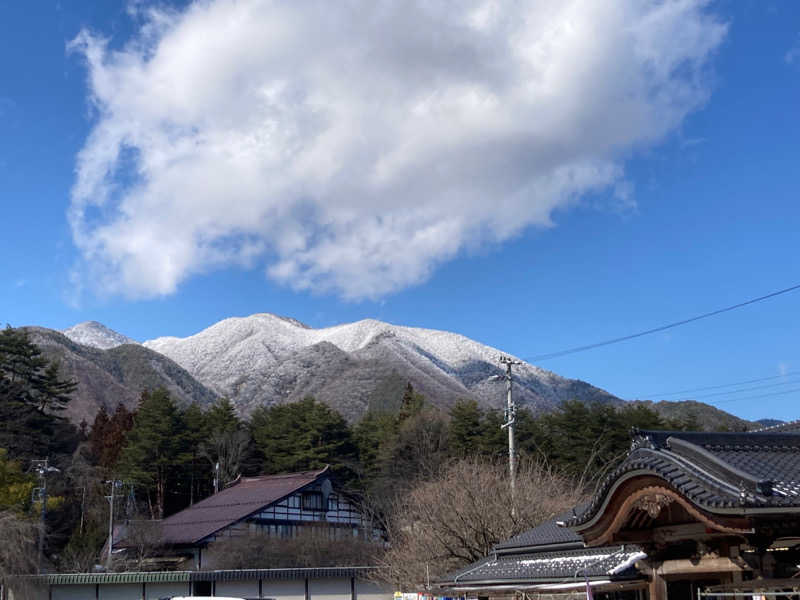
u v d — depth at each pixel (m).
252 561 45.53
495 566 21.67
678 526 13.22
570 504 30.50
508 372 34.72
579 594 17.95
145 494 67.75
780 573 11.87
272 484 57.69
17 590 33.75
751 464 12.27
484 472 31.80
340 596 38.22
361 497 62.41
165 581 36.22
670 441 12.51
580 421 56.72
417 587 27.95
